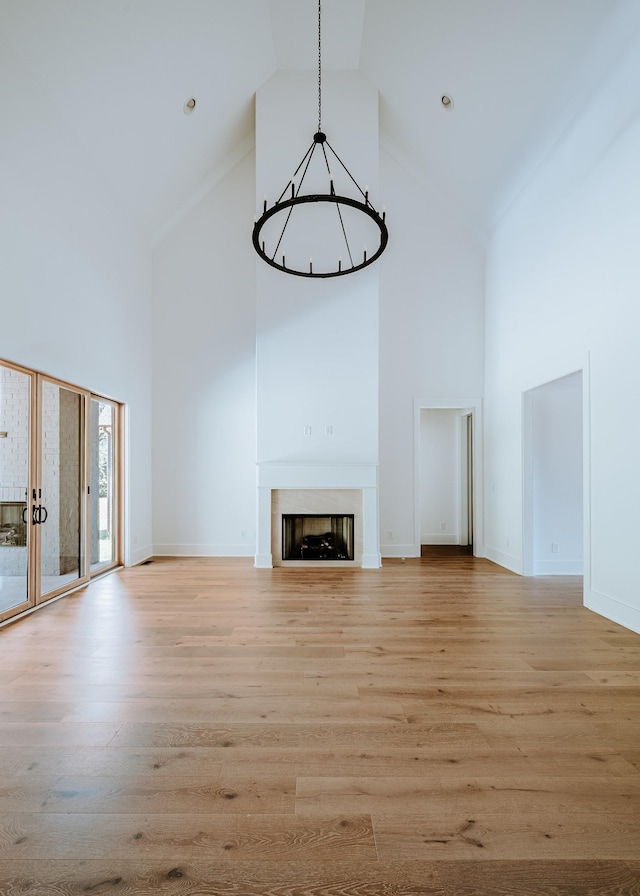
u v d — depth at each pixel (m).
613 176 3.93
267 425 6.10
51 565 4.51
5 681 2.75
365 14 5.13
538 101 4.61
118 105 4.66
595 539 4.16
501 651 3.22
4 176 3.64
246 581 5.25
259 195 6.10
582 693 2.62
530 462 5.65
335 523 6.39
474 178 6.01
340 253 6.12
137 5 3.98
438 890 1.40
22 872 1.46
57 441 4.59
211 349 6.77
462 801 1.77
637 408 3.66
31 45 3.75
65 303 4.51
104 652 3.19
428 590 4.88
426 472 7.97
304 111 6.09
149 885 1.42
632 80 3.68
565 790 1.83
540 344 5.18
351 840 1.58
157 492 6.74
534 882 1.43
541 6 3.92
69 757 2.03
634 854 1.54
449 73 5.02
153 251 6.76
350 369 6.11
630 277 3.74
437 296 6.84
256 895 1.38
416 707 2.46
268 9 5.06
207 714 2.39
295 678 2.80
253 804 1.75
